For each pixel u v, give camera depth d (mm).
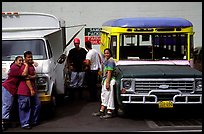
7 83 7957
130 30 9438
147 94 8250
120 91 8367
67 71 11242
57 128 8039
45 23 10117
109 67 8812
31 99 8227
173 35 9578
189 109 8977
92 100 11156
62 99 10883
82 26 15672
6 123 8078
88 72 10852
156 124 8281
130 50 9547
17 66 7965
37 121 8352
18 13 9953
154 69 8742
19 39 9211
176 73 8289
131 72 8391
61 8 16625
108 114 8961
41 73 8492
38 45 9156
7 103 7922
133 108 8672
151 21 9492
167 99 8281
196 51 13281
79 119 8898
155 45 9547
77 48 11219
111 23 10164
